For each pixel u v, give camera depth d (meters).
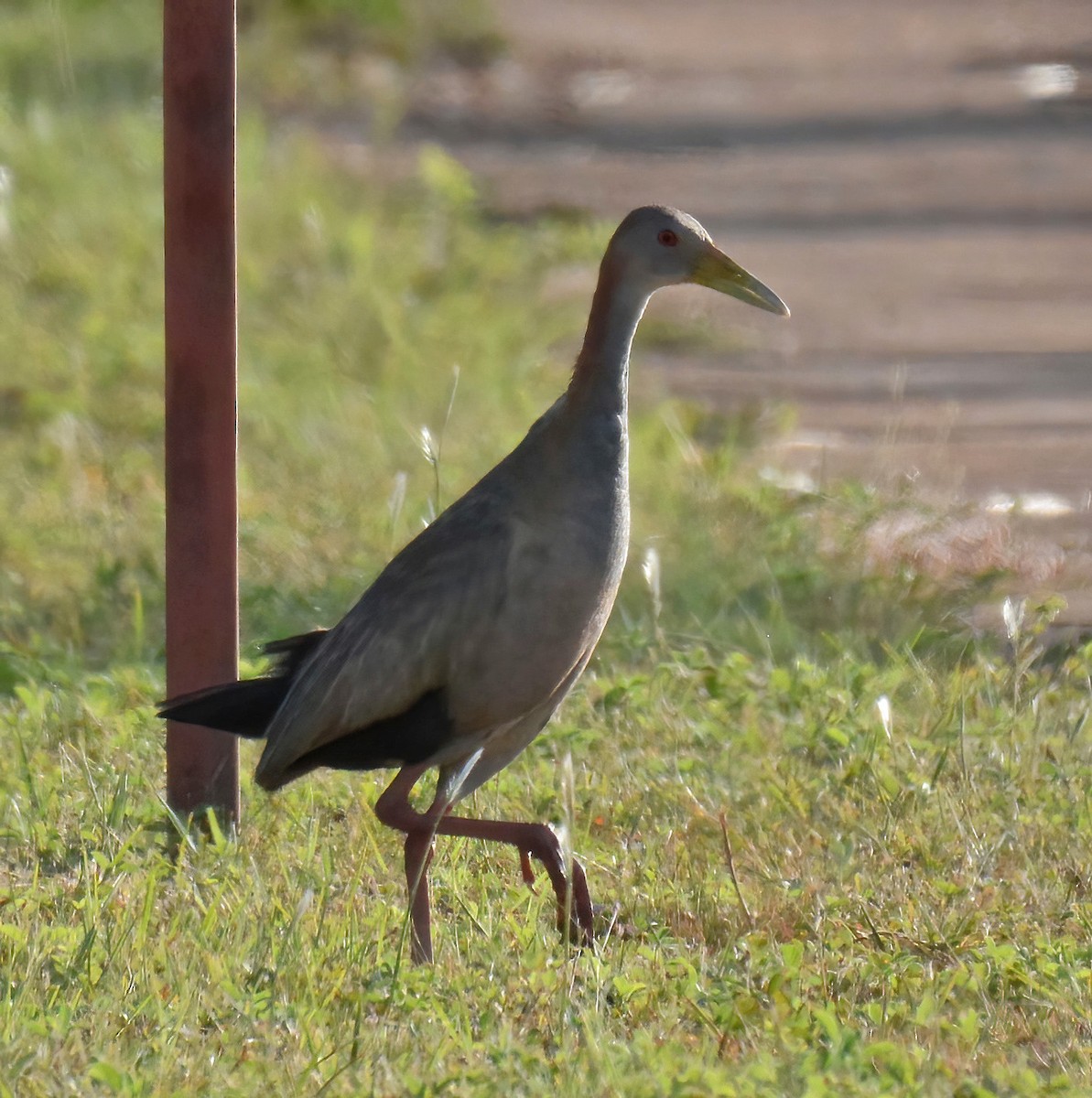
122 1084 6.71
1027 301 21.17
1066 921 8.64
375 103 29.34
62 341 17.61
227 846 9.04
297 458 15.55
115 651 12.05
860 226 23.88
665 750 10.59
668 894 8.80
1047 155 26.91
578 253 22.45
